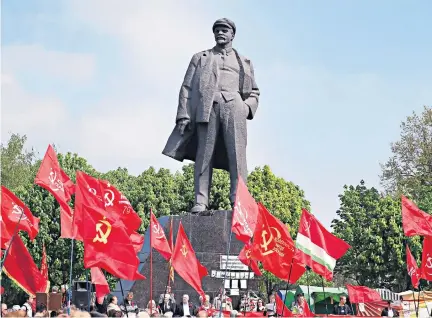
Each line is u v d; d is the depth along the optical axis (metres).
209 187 28.02
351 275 56.62
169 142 28.39
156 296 26.58
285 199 68.12
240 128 27.89
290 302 35.56
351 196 54.66
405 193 57.31
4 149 60.03
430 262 23.30
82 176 18.02
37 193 50.97
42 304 19.16
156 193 61.34
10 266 19.19
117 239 17.78
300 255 20.42
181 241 21.41
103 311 21.91
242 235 20.80
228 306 24.62
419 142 59.47
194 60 28.52
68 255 50.91
